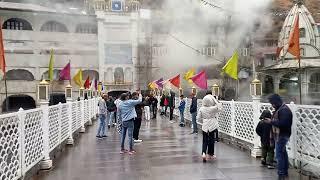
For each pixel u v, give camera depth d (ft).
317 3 122.62
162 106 89.51
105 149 33.86
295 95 115.65
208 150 27.43
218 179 20.77
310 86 115.65
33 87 152.56
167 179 21.08
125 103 31.55
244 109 31.14
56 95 146.72
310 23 120.37
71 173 23.27
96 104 89.51
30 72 156.87
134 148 34.24
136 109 38.01
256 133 26.48
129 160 27.68
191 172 22.79
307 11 120.57
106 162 26.99
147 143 37.58
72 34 164.76
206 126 26.53
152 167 24.76
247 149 30.78
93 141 40.27
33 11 157.07
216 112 26.99
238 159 26.84
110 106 56.49
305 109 21.16
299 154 22.04
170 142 37.99
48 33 160.04
